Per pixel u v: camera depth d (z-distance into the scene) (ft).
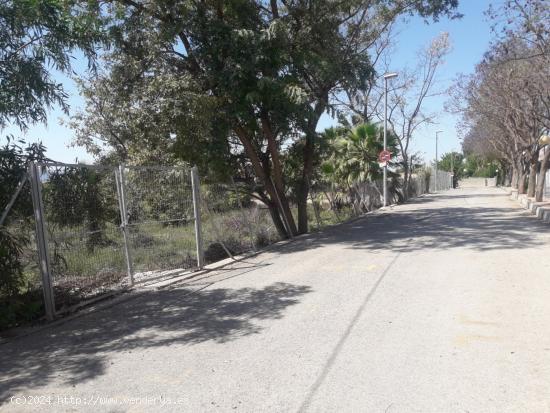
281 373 13.55
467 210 67.82
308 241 42.45
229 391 12.58
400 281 23.91
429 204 88.02
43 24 21.72
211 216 33.27
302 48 43.24
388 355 14.47
